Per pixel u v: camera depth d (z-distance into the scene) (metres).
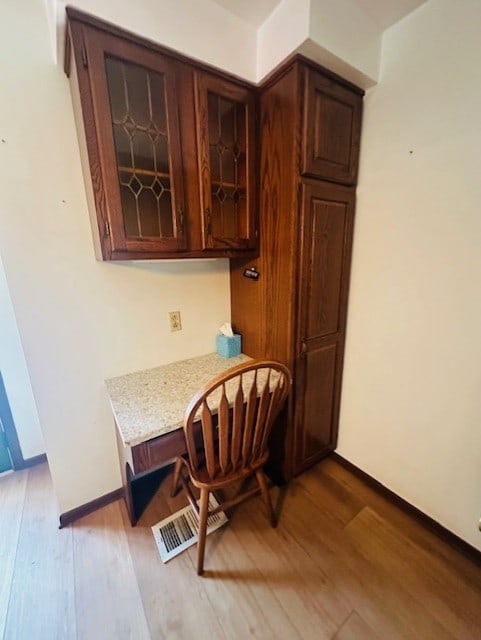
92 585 1.19
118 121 1.03
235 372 1.01
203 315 1.73
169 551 1.31
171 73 1.08
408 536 1.38
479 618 1.07
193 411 1.01
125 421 1.11
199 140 1.19
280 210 1.33
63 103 1.14
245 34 1.23
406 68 1.21
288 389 1.23
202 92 1.16
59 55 1.05
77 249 1.28
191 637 1.02
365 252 1.50
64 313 1.30
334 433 1.81
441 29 1.09
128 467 1.34
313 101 1.20
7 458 1.80
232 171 1.37
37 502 1.59
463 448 1.26
